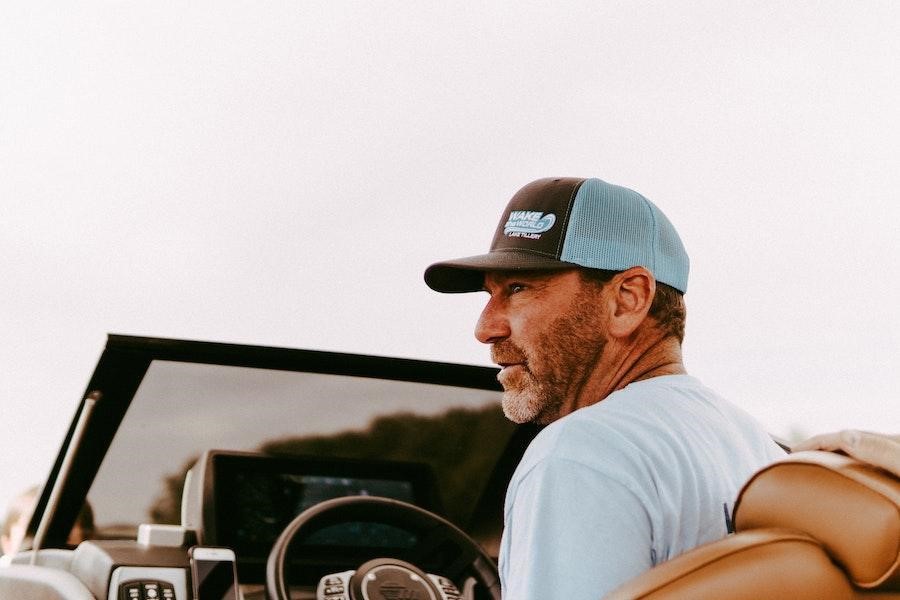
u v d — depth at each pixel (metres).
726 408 1.18
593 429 0.97
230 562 1.41
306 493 1.79
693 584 0.70
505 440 2.12
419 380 2.01
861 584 0.72
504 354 1.21
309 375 1.92
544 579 0.91
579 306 1.17
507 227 1.25
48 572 1.50
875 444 0.77
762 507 0.80
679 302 1.23
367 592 1.34
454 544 1.55
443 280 1.39
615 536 0.91
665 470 0.96
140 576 1.36
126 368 1.70
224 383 1.89
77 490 1.73
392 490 1.88
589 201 1.18
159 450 1.82
